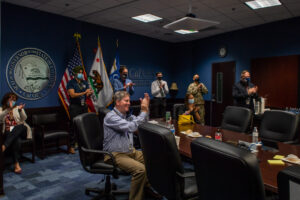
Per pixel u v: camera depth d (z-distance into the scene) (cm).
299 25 489
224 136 256
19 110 354
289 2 406
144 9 443
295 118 263
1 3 398
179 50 755
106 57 577
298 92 498
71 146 452
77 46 476
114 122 220
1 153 257
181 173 145
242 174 92
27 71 433
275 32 528
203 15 478
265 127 289
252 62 575
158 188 165
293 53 501
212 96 676
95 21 525
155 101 618
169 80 761
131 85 470
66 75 464
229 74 629
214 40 663
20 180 298
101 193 240
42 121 420
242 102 425
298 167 76
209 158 106
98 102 496
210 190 114
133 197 208
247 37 583
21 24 423
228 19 507
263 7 432
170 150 139
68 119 488
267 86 549
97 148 234
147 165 171
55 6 426
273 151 199
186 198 156
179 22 315
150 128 150
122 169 214
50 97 467
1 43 400
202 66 703
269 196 158
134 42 646
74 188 274
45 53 456
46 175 314
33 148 364
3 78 405
